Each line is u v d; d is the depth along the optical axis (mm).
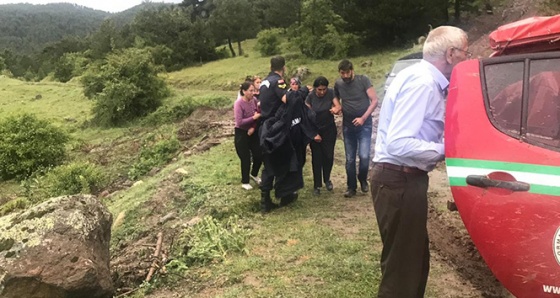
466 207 2982
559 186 2705
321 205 6785
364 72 27703
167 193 8586
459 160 2994
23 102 37219
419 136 3129
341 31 35312
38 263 4418
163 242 6387
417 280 3311
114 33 58156
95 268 4609
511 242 2814
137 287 5148
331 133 7066
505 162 2861
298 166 6527
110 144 22219
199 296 4566
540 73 3033
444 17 33000
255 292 4410
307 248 5305
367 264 4746
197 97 27156
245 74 37344
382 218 3301
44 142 20062
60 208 4973
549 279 2715
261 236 5773
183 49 51000
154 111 27578
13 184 18984
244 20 51562
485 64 3135
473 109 3031
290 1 48000
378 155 3322
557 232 2678
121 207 9172
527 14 26656
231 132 15047
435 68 3195
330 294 4242
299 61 35469
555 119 3000
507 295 4125
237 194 7531
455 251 5156
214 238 5605
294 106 6230
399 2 31531
